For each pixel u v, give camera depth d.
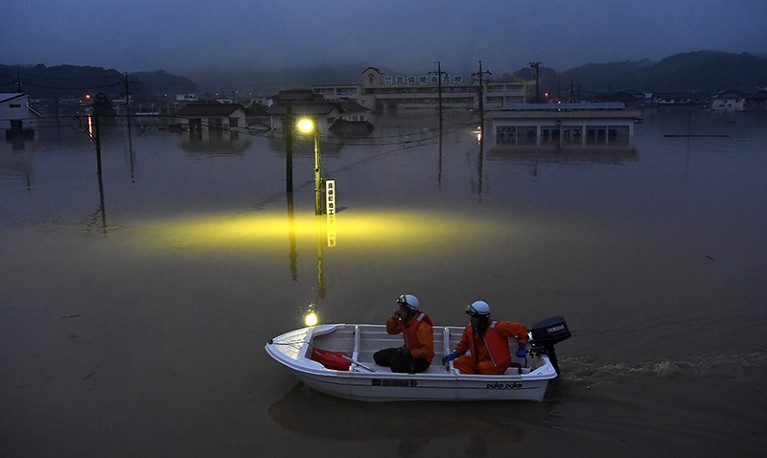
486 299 14.66
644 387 10.28
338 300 14.69
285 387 10.43
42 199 29.59
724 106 132.88
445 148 55.91
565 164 42.78
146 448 8.75
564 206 27.03
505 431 9.09
